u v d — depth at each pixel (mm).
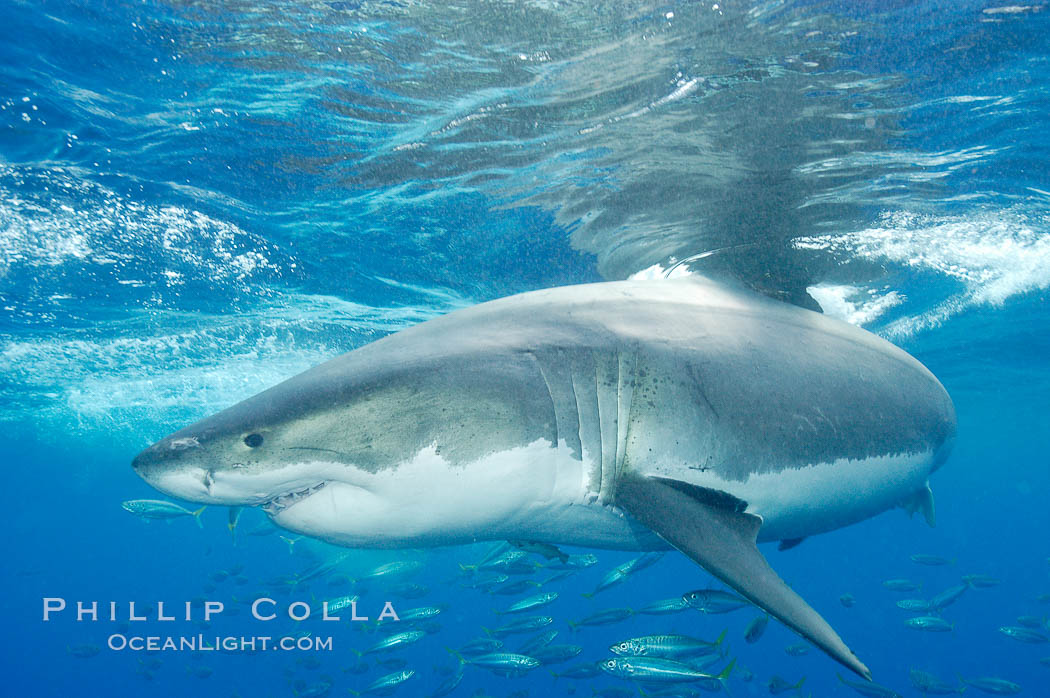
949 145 7215
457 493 2904
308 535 2947
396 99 6641
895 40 5680
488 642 9438
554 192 8234
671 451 3215
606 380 3148
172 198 8492
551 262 10180
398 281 11234
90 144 7336
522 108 6695
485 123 6965
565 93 6438
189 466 2621
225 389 20609
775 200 8047
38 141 7227
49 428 28812
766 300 4434
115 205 8562
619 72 6133
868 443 4141
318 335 14602
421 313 13078
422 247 9945
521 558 8992
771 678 9305
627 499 3002
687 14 5410
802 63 5961
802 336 4086
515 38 5742
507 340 3150
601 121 6836
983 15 5426
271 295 11844
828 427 3842
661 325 3490
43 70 6215
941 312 13992
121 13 5602
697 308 3816
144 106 6773
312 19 5625
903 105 6535
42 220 8828
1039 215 8969
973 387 25766
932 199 8375
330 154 7609
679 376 3303
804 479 3730
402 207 8758
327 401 2748
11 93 6484
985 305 13664
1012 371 22469
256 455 2658
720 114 6645
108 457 40188
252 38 5867
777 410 3588
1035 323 15641
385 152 7551
